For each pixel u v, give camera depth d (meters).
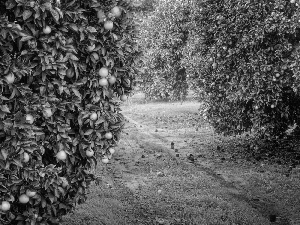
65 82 4.45
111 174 9.30
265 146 12.26
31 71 4.21
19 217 4.43
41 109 4.21
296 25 8.77
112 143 5.11
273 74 9.41
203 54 11.24
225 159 10.78
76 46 4.67
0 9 4.09
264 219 6.33
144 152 11.93
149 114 21.11
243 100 10.27
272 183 8.29
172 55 20.22
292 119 11.60
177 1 19.14
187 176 8.98
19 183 4.18
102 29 4.71
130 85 5.38
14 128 3.93
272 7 9.40
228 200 7.25
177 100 27.44
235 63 10.05
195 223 6.12
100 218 6.28
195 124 17.66
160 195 7.54
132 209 6.86
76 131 4.96
